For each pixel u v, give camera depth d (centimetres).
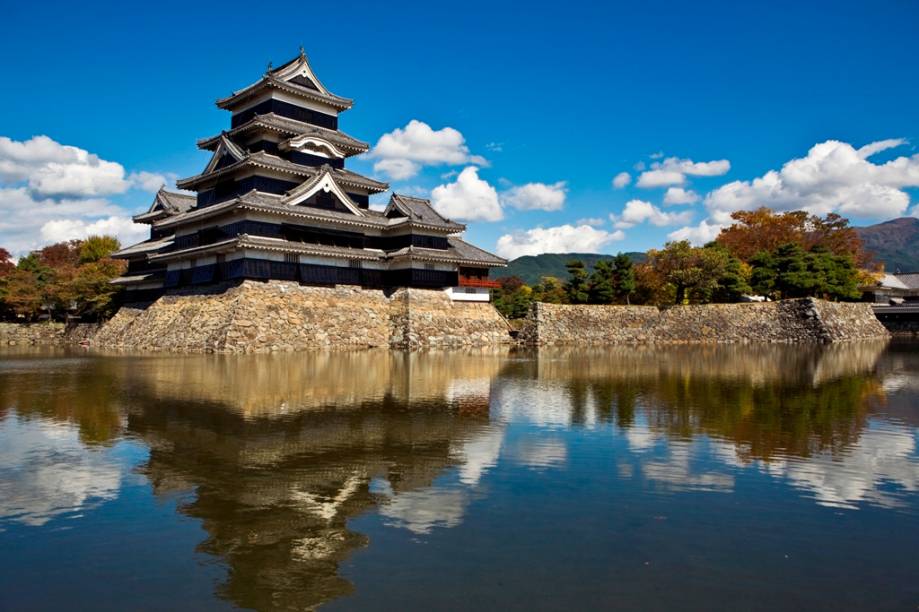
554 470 1213
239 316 4084
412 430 1559
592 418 1756
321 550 831
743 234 9306
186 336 4316
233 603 694
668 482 1138
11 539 865
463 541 862
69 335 5997
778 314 6012
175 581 744
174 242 5459
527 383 2561
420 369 3072
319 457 1288
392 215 5562
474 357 3991
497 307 7312
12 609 680
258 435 1477
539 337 5344
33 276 6356
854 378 2820
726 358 4047
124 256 5988
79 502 1010
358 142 5691
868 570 783
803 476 1182
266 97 5472
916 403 2064
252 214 4525
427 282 5203
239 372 2758
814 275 6544
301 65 5619
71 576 757
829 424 1681
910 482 1149
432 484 1114
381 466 1227
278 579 749
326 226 4956
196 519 940
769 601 703
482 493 1069
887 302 8519
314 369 2953
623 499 1040
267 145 5297
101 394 2064
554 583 739
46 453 1300
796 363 3653
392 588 726
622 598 705
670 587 732
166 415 1703
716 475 1188
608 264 6281
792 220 9250
